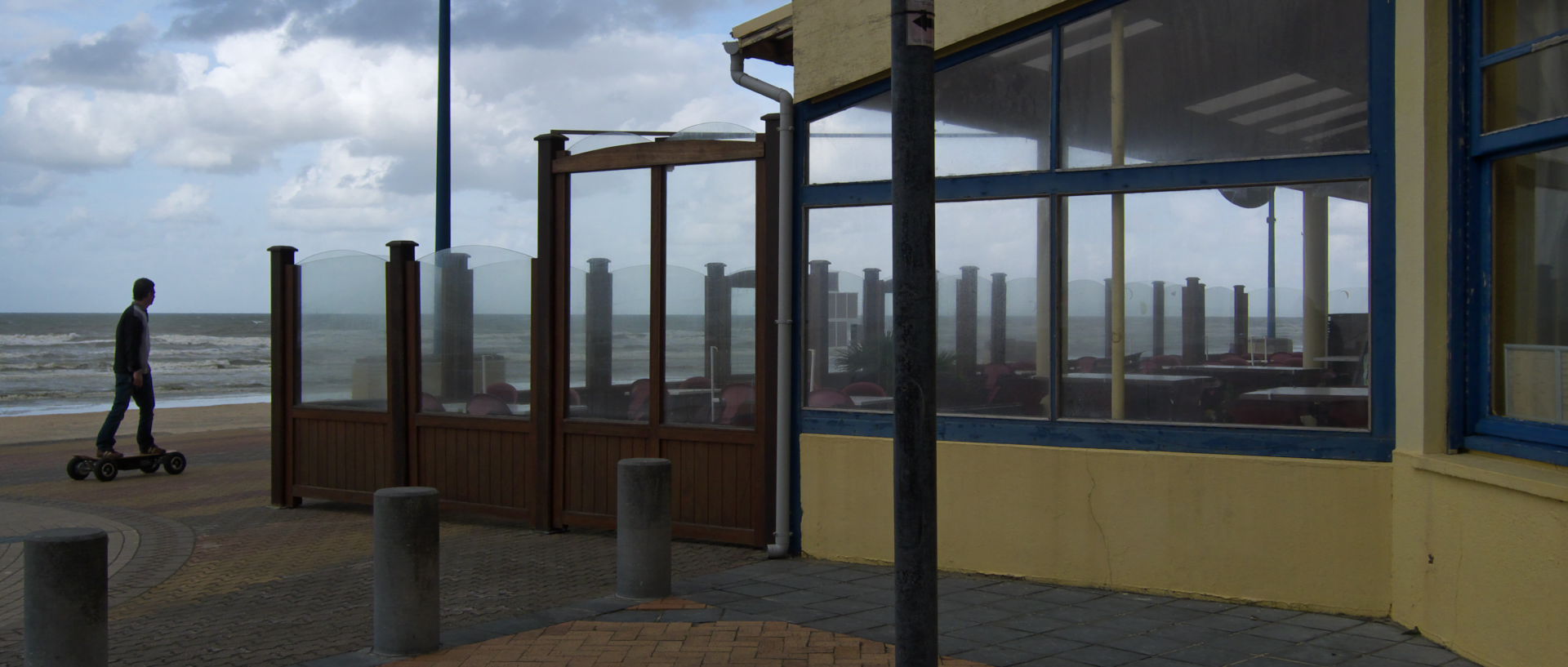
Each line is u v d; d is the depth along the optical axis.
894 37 3.64
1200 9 6.23
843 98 7.45
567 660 5.12
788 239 7.61
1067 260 6.61
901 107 3.62
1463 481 4.97
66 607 4.41
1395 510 5.54
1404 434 5.48
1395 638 5.27
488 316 9.01
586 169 8.45
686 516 8.07
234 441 16.58
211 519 9.48
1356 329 5.75
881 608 6.07
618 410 8.42
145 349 12.43
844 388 7.46
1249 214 6.05
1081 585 6.43
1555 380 4.80
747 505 7.82
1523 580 4.57
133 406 27.91
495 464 8.95
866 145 7.37
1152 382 6.35
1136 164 6.40
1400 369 5.52
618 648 5.31
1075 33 6.62
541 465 8.62
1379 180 5.64
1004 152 6.86
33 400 30.11
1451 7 5.24
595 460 8.48
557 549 8.00
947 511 6.90
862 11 7.23
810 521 7.51
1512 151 5.00
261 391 35.44
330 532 8.84
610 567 7.37
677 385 8.13
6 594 6.83
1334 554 5.73
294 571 7.38
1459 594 5.00
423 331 9.37
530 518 8.74
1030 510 6.60
